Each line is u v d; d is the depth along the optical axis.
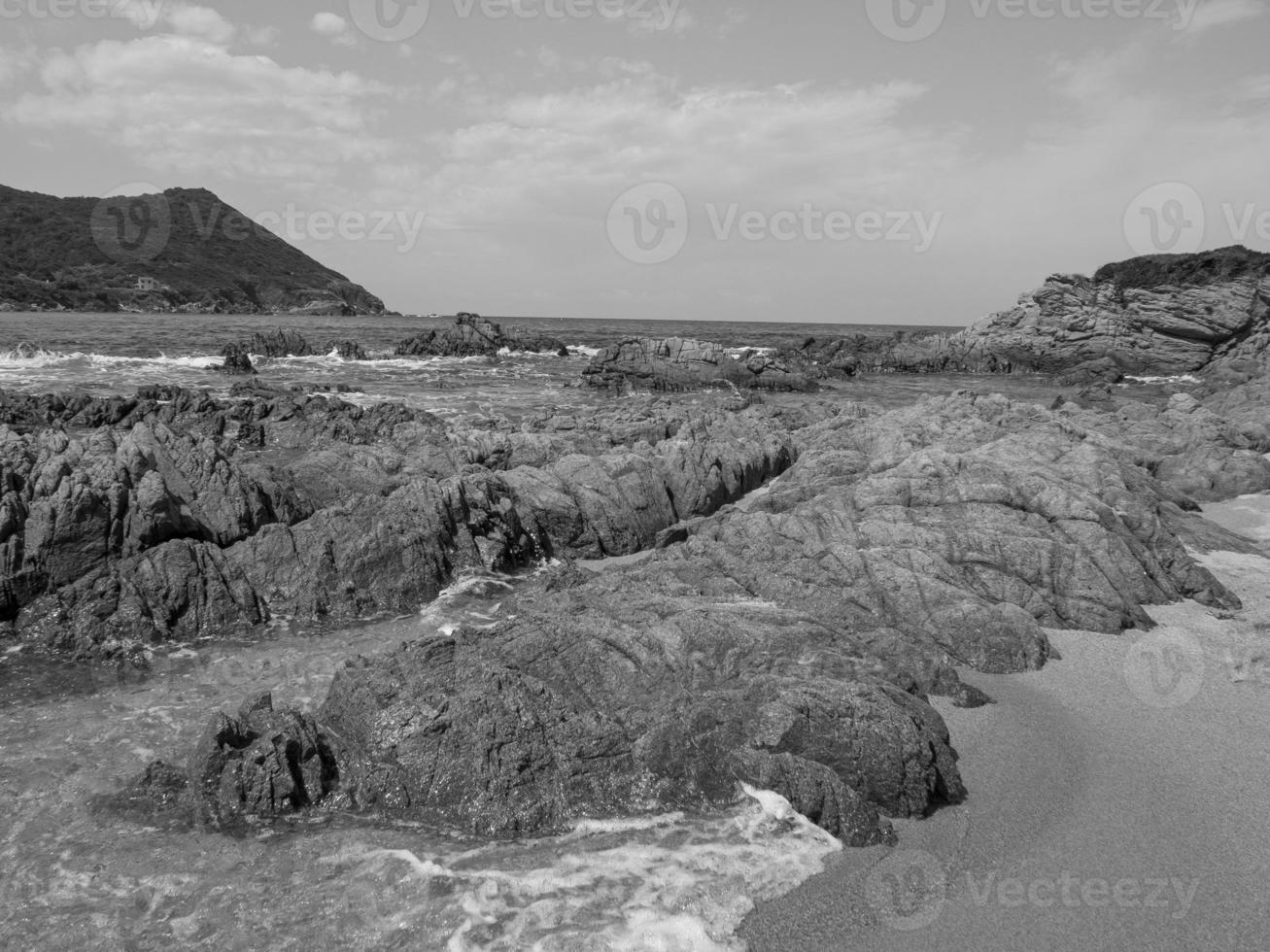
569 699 11.98
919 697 12.82
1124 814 10.77
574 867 9.70
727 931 8.80
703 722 11.45
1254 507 26.58
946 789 11.12
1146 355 75.38
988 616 15.19
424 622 16.91
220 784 10.62
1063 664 14.87
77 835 10.03
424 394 52.31
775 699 11.68
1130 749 12.25
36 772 11.29
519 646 12.84
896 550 16.94
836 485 21.94
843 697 11.55
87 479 17.08
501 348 85.81
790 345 106.56
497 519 20.20
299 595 17.05
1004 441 23.89
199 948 8.39
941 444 25.56
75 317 110.38
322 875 9.48
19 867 9.45
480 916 8.89
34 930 8.55
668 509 23.55
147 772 11.02
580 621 13.70
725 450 26.09
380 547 17.94
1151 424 33.97
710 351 63.31
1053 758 12.04
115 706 13.18
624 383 58.34
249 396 45.09
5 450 18.48
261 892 9.20
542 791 10.64
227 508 18.92
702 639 13.30
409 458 24.80
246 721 11.45
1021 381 72.19
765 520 19.11
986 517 18.56
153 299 139.75
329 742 11.39
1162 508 23.12
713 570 17.36
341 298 198.88
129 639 15.32
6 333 77.00
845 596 15.92
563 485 22.42
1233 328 71.38
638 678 12.48
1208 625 16.58
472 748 10.88
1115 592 16.70
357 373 62.62
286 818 10.48
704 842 10.15
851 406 37.38
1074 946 8.62
